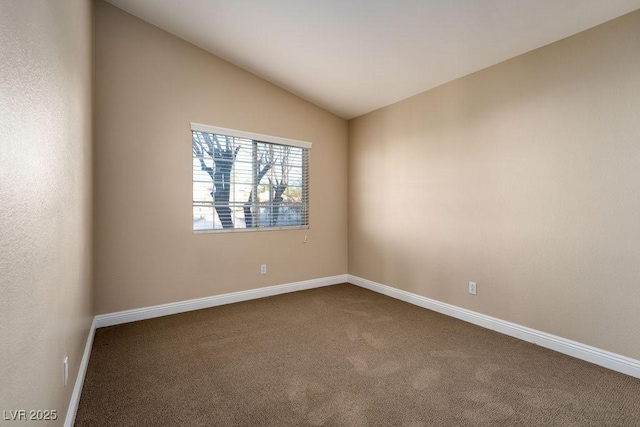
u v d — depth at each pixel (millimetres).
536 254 2504
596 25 2156
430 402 1771
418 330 2795
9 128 776
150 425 1589
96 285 2846
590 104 2197
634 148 2016
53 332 1213
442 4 2195
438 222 3281
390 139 3871
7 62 763
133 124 3012
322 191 4328
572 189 2297
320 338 2625
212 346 2477
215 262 3482
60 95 1362
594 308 2197
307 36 2857
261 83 3771
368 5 2338
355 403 1765
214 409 1713
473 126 2947
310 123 4188
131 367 2148
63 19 1437
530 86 2525
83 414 1664
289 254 4043
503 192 2715
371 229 4160
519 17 2186
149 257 3102
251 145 3746
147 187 3086
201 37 3193
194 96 3332
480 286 2900
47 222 1131
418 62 2922
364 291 4086
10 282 784
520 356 2303
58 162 1316
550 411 1690
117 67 2938
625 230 2059
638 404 1746
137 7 2889
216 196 3504
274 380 1997
